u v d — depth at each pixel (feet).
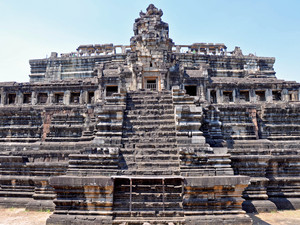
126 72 107.34
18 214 45.88
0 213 46.70
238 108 69.62
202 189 37.70
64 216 37.09
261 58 167.73
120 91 56.70
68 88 115.34
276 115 71.41
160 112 53.36
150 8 115.44
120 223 36.01
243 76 157.58
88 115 69.46
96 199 37.78
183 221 36.11
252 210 47.50
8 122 75.05
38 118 74.38
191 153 42.01
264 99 117.29
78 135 68.18
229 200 37.58
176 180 40.34
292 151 55.47
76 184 37.65
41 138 70.03
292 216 45.14
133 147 46.47
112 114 50.60
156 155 44.14
